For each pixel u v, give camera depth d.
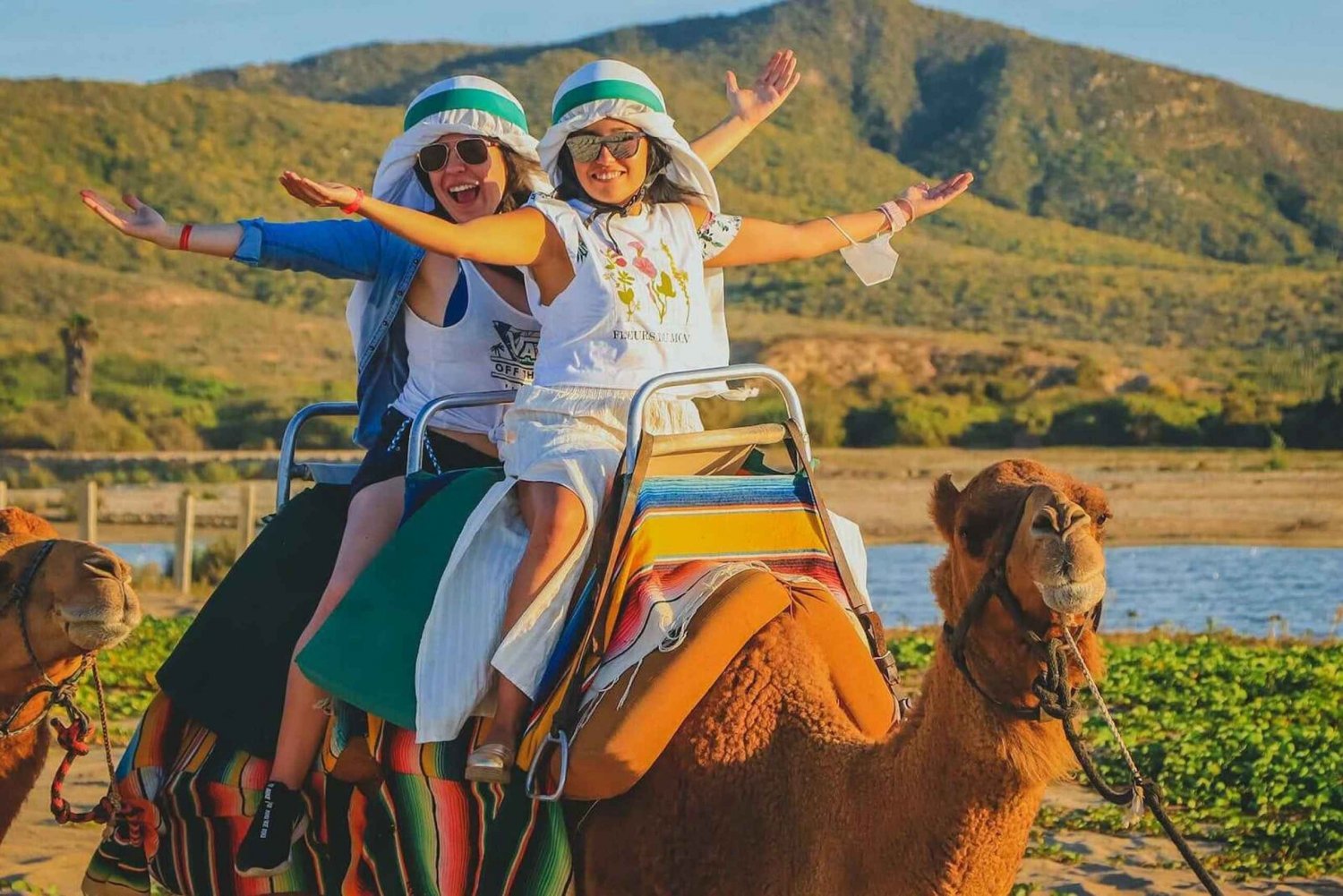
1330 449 60.09
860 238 6.33
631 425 5.00
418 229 5.01
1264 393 71.94
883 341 82.62
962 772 4.39
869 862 4.56
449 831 5.06
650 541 5.07
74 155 116.06
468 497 5.35
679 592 5.01
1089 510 4.30
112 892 5.88
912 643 17.94
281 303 103.44
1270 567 30.95
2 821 6.02
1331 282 120.94
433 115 6.20
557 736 4.85
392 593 5.27
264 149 125.06
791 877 4.74
